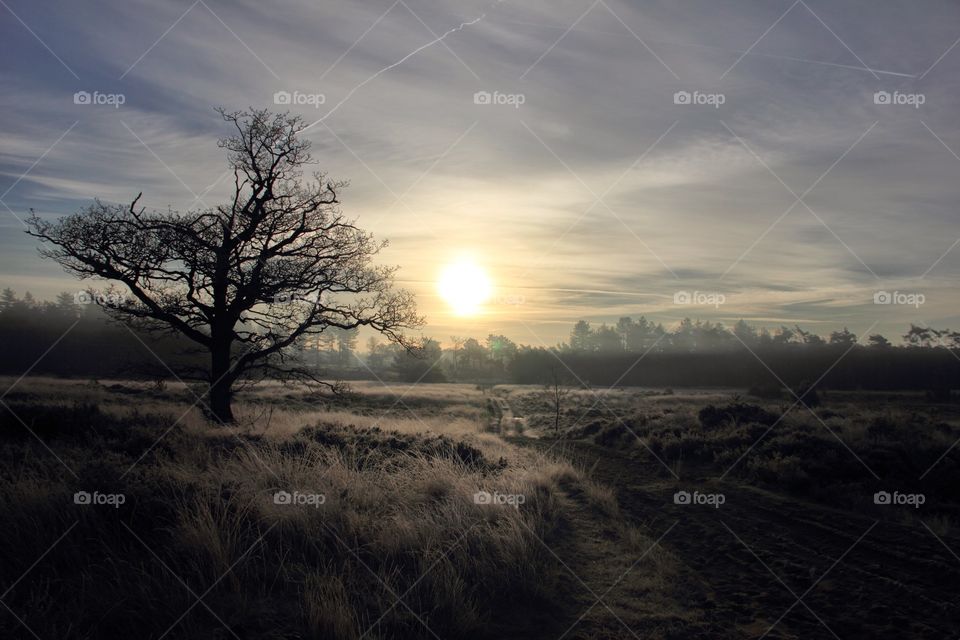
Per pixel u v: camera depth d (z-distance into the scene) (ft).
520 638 15.35
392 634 14.83
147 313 60.85
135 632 13.75
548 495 30.12
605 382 281.95
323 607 15.03
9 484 20.98
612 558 21.99
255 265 62.90
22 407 42.04
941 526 27.40
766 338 356.38
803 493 34.22
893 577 20.52
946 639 15.80
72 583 15.80
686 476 40.06
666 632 16.05
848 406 109.09
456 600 16.47
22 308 248.93
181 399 92.94
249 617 14.84
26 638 12.85
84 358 176.65
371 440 42.24
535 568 19.39
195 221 60.23
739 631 16.24
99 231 58.13
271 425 53.57
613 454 52.24
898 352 228.63
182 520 18.92
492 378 377.50
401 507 24.53
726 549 23.58
